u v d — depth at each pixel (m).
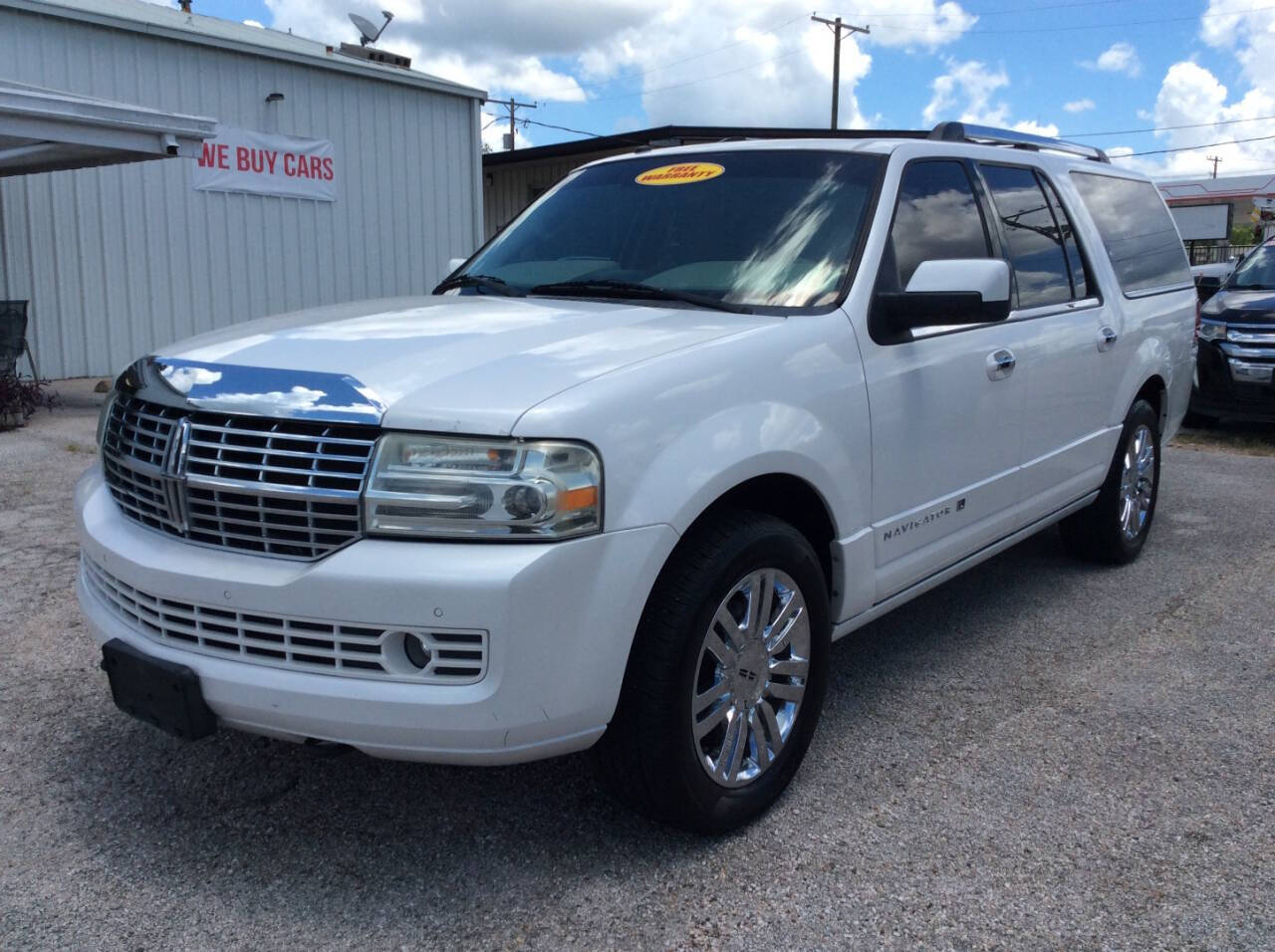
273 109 13.55
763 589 2.93
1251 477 7.97
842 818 3.03
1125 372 5.05
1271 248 11.01
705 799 2.80
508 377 2.58
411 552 2.40
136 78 12.17
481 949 2.46
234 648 2.57
